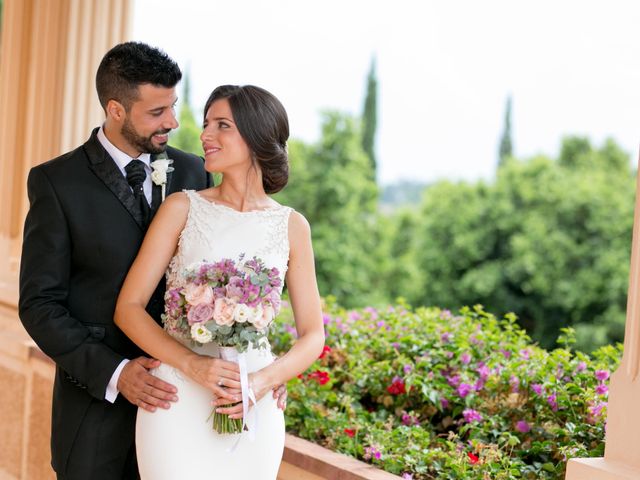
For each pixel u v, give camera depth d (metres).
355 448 2.93
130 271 2.33
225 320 2.09
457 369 3.42
